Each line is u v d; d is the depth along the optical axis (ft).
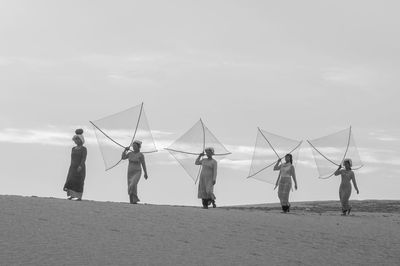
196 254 53.57
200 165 84.69
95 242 53.62
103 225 59.52
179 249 54.54
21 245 50.52
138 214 66.08
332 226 72.38
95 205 68.95
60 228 56.70
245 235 62.44
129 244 54.29
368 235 69.36
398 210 106.42
